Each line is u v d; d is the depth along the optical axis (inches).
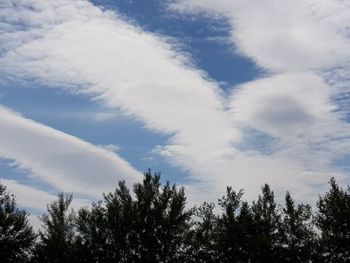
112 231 1175.6
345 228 1123.3
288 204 1254.9
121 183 1290.6
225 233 1243.2
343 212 1125.7
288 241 1214.3
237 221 1239.5
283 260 1168.8
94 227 1194.6
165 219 1186.6
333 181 1213.1
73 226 1293.1
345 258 1135.6
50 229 1264.8
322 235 1173.1
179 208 1211.9
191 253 1222.3
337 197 1164.5
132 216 1177.4
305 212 1231.5
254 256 1173.1
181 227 1214.3
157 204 1214.9
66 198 1318.9
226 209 1279.5
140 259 1152.8
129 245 1168.2
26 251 1206.9
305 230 1218.0
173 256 1189.7
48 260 1199.6
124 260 1164.5
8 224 1135.6
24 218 1179.9
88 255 1149.1
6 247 1123.9
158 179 1284.4
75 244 1187.9
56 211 1290.6
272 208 1269.7
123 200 1264.8
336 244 1131.3
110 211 1194.0
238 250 1200.2
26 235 1179.3
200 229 1284.4
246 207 1280.8
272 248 1181.7
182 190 1253.1
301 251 1173.1
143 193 1246.9
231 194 1294.3
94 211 1244.5
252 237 1210.0
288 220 1232.2
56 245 1208.2
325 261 1163.3
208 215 1310.3
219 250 1236.5
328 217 1170.6
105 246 1161.4
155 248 1169.4
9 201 1173.1
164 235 1183.6
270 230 1237.1
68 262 1168.8
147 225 1180.5
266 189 1295.5
